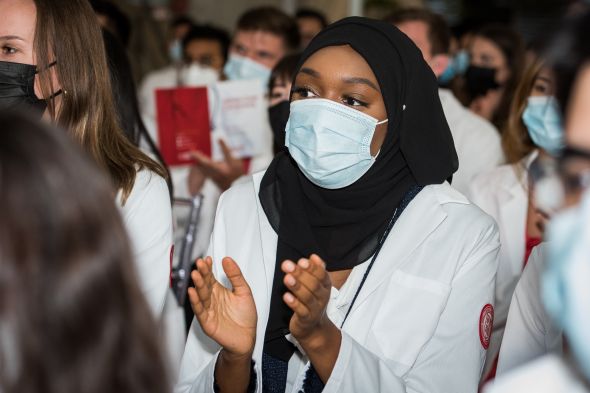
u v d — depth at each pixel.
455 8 12.58
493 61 6.02
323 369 2.35
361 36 2.67
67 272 1.28
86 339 1.30
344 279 2.71
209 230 4.80
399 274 2.60
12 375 1.28
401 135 2.67
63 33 2.62
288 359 2.64
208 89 4.77
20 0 2.65
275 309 2.65
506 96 5.86
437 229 2.65
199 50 7.24
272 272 2.71
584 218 1.19
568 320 1.18
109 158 2.72
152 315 1.46
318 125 2.62
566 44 1.24
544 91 3.65
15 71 2.63
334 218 2.70
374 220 2.69
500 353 2.62
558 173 1.27
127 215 2.69
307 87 2.70
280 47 6.00
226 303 2.25
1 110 1.35
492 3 11.50
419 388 2.51
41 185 1.27
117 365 1.35
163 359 1.46
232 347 2.22
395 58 2.67
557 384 1.28
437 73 5.04
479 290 2.60
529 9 10.02
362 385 2.36
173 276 4.00
